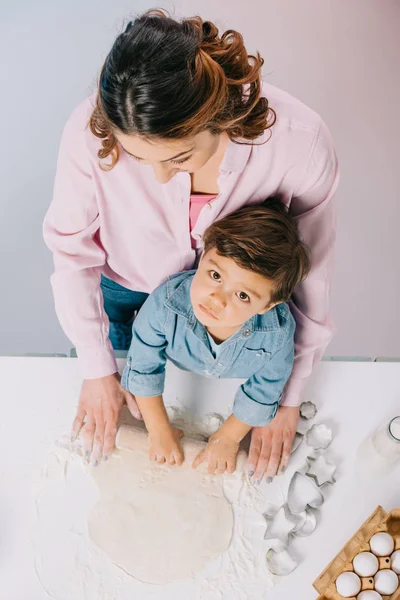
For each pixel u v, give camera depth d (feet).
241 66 2.18
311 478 3.40
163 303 3.10
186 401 3.60
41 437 3.43
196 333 3.12
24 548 3.14
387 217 7.07
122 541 3.18
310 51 7.20
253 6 7.13
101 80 2.01
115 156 2.59
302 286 3.24
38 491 3.28
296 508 3.32
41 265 6.52
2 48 6.69
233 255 2.70
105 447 3.39
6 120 6.61
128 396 3.49
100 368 3.41
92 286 3.33
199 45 1.97
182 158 2.22
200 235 3.13
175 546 3.19
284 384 3.35
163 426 3.38
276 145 2.66
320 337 3.38
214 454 3.38
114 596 3.07
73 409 3.52
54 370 3.62
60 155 2.80
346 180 7.01
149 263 3.43
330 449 3.55
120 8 6.83
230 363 3.30
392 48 7.45
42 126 6.63
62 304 3.30
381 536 3.03
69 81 6.70
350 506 3.39
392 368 3.82
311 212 3.01
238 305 2.81
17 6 6.78
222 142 2.54
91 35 6.77
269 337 3.12
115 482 3.33
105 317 3.43
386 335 6.92
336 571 3.04
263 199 2.98
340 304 6.83
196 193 2.92
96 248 3.28
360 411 3.67
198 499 3.32
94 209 3.06
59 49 6.73
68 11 6.81
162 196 2.90
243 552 3.21
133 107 1.92
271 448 3.46
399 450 3.32
